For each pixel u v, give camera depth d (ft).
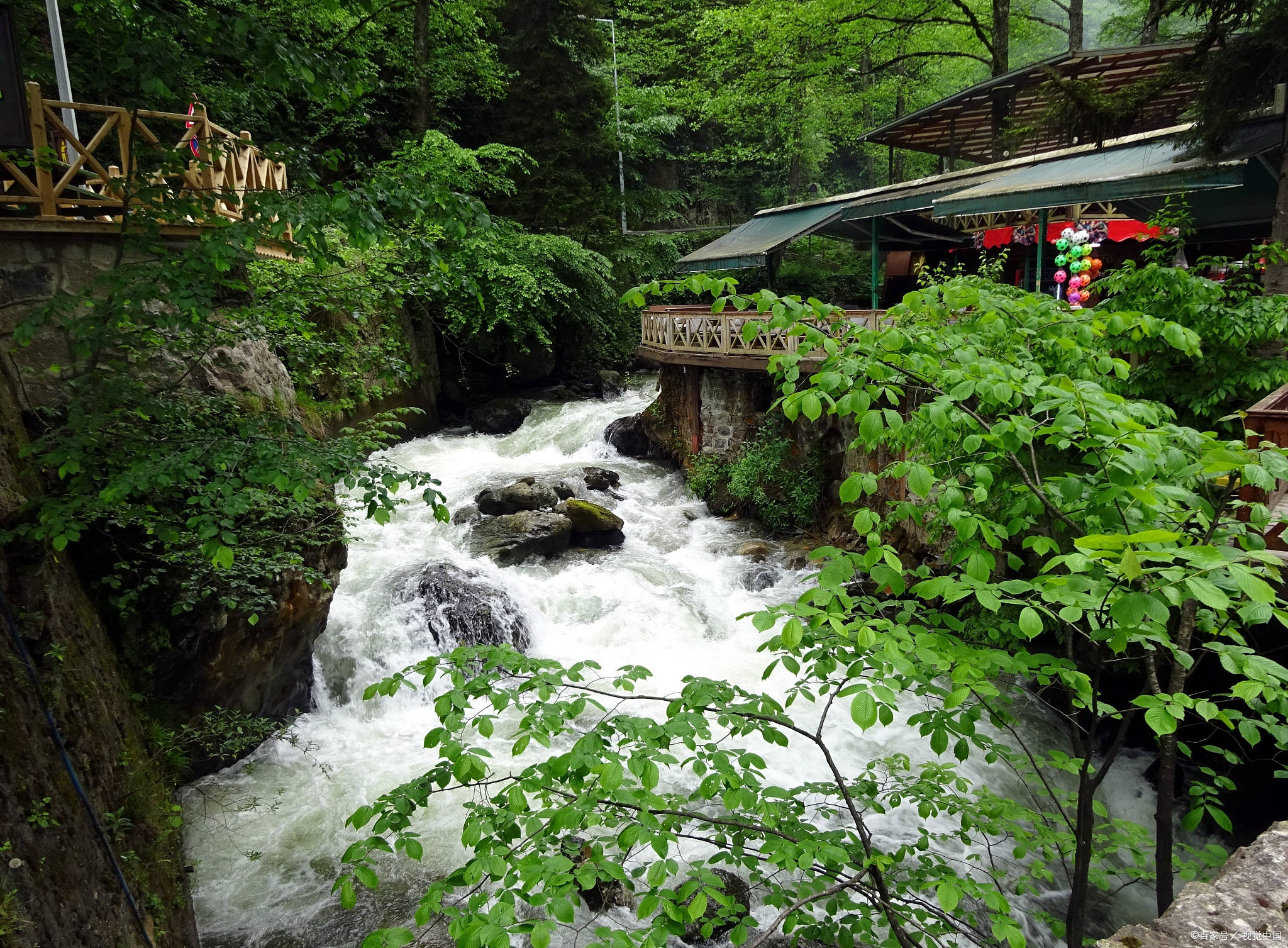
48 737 11.75
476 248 47.42
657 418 48.55
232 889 17.26
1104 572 6.21
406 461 47.26
